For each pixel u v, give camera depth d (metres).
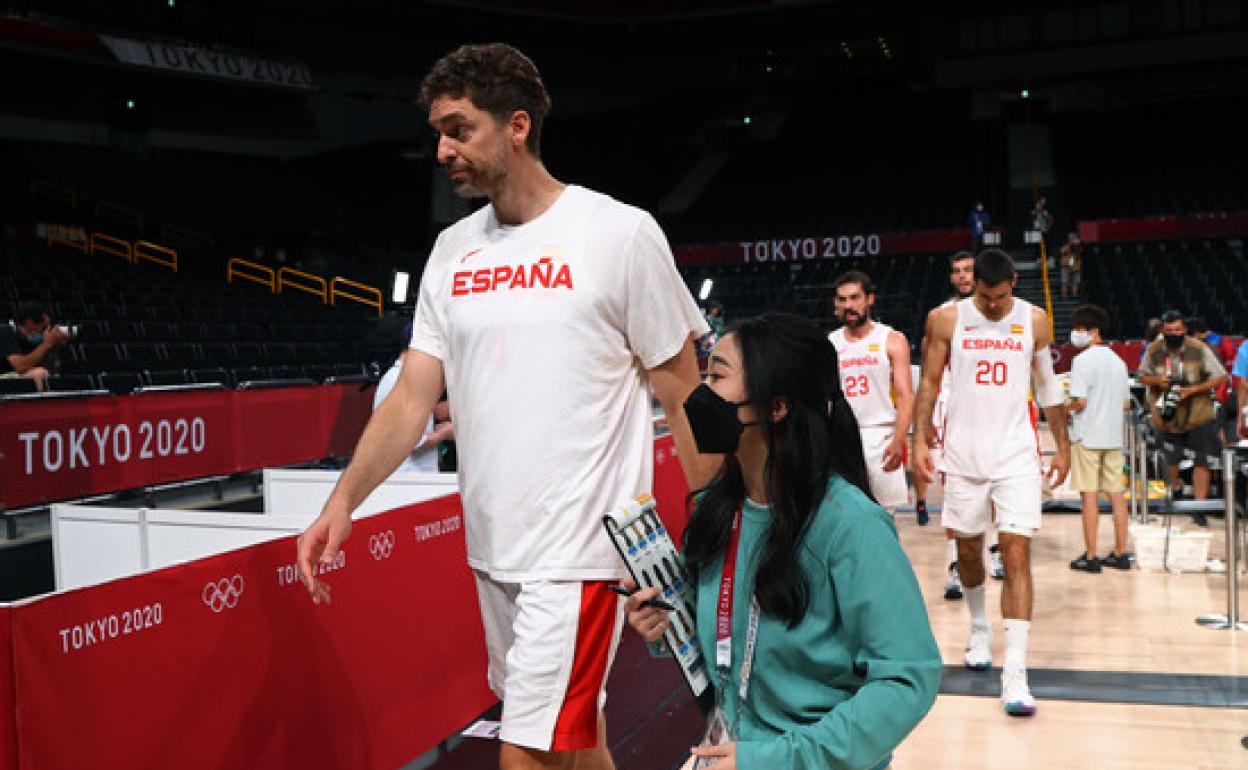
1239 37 31.11
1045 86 33.91
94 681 2.39
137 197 23.42
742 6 29.66
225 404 7.34
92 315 15.41
